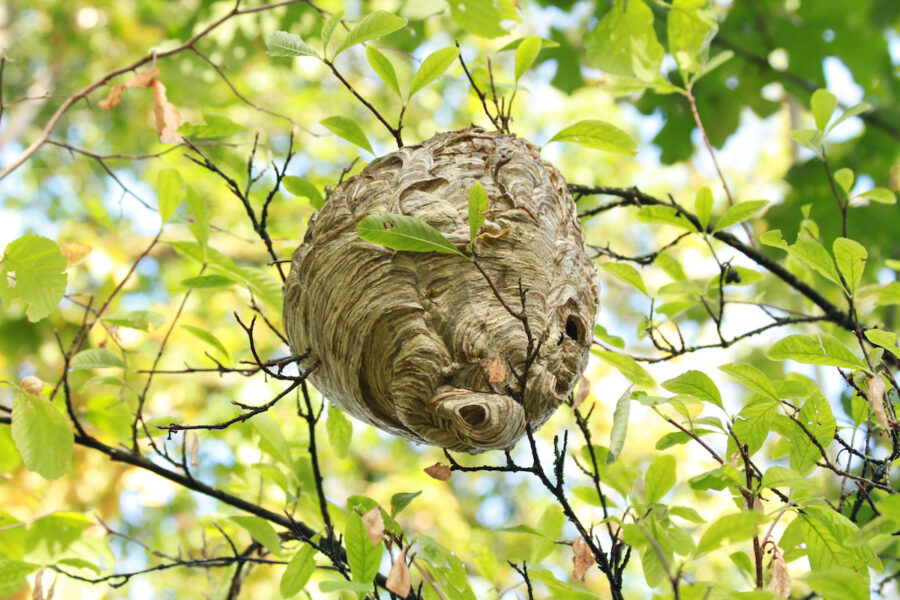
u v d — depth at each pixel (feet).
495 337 17.72
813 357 17.71
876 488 18.40
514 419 16.72
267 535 21.25
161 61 54.54
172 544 40.96
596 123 21.81
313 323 19.74
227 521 24.58
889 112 42.16
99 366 23.56
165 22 72.95
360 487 67.36
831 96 26.03
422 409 17.62
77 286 53.62
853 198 26.40
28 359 54.95
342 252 19.47
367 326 18.42
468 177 20.15
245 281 24.31
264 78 68.44
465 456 71.77
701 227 24.59
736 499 18.10
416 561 17.62
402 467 70.74
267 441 24.22
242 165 49.24
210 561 24.72
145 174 73.77
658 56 29.50
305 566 18.89
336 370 19.25
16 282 20.84
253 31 50.75
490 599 24.67
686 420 19.80
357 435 62.08
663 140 43.70
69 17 71.56
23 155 25.85
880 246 40.19
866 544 16.10
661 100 43.01
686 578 14.34
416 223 16.28
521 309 17.78
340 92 74.49
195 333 24.18
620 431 17.70
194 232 24.43
